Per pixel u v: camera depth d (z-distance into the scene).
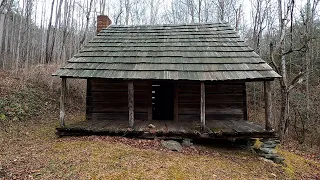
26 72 16.39
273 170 6.79
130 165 5.54
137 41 10.86
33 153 6.23
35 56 27.83
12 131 8.94
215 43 10.29
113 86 10.57
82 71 8.52
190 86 10.33
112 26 12.52
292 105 16.89
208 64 8.75
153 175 5.11
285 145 12.29
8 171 4.90
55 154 6.10
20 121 10.51
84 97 17.16
